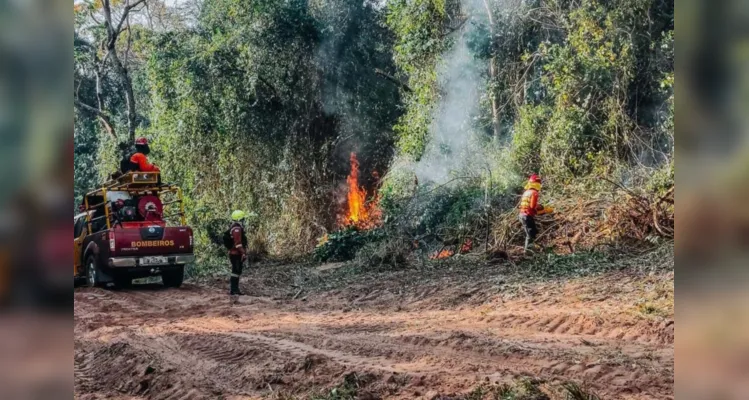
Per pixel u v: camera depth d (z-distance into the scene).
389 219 20.41
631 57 18.38
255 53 26.58
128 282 17.73
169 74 28.22
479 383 6.50
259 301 14.34
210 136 27.39
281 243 25.70
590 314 9.48
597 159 18.22
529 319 9.83
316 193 26.42
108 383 8.16
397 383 6.79
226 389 7.30
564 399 5.76
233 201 26.78
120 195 16.58
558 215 16.72
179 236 16.38
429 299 12.68
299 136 27.06
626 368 6.88
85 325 12.06
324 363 7.67
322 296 14.62
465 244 17.59
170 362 8.67
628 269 12.57
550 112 19.73
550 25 20.41
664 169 15.80
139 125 33.75
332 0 27.55
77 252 17.52
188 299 14.88
